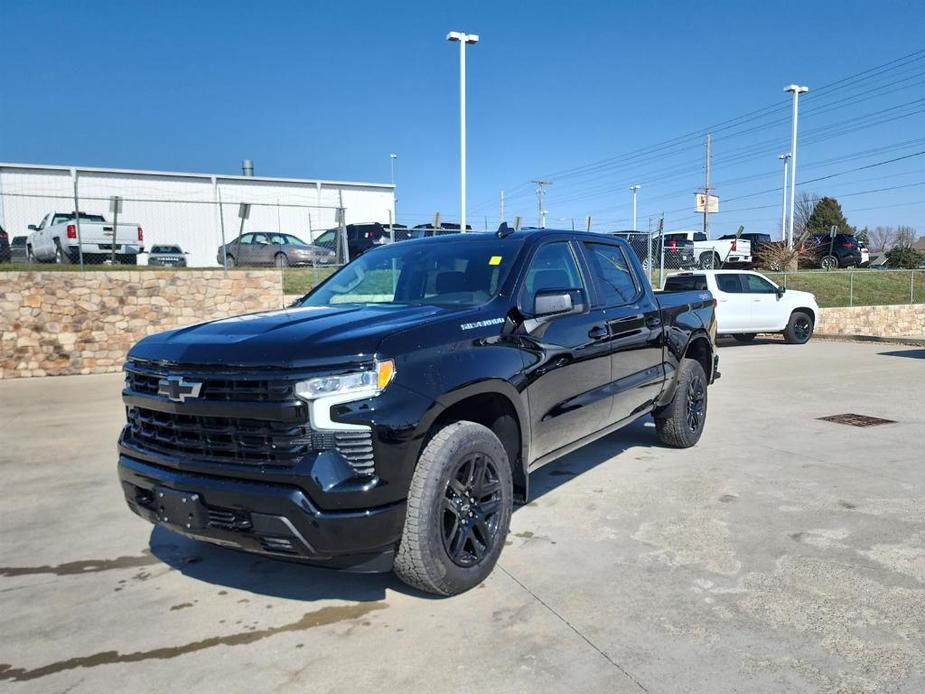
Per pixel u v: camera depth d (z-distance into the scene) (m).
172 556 4.12
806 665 2.80
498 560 3.89
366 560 3.16
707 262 30.14
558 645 3.00
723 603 3.34
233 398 3.13
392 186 39.91
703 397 6.45
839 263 31.41
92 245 16.55
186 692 2.73
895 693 2.61
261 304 13.98
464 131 23.20
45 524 4.68
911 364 12.34
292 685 2.76
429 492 3.22
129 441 3.62
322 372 3.03
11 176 30.00
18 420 8.21
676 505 4.75
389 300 4.42
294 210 30.84
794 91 38.91
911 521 4.39
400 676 2.80
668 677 2.74
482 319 3.79
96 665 2.95
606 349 4.80
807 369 11.91
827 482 5.23
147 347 3.60
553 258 4.64
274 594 3.59
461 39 22.62
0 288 11.84
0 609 3.47
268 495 3.00
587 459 5.97
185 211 24.38
